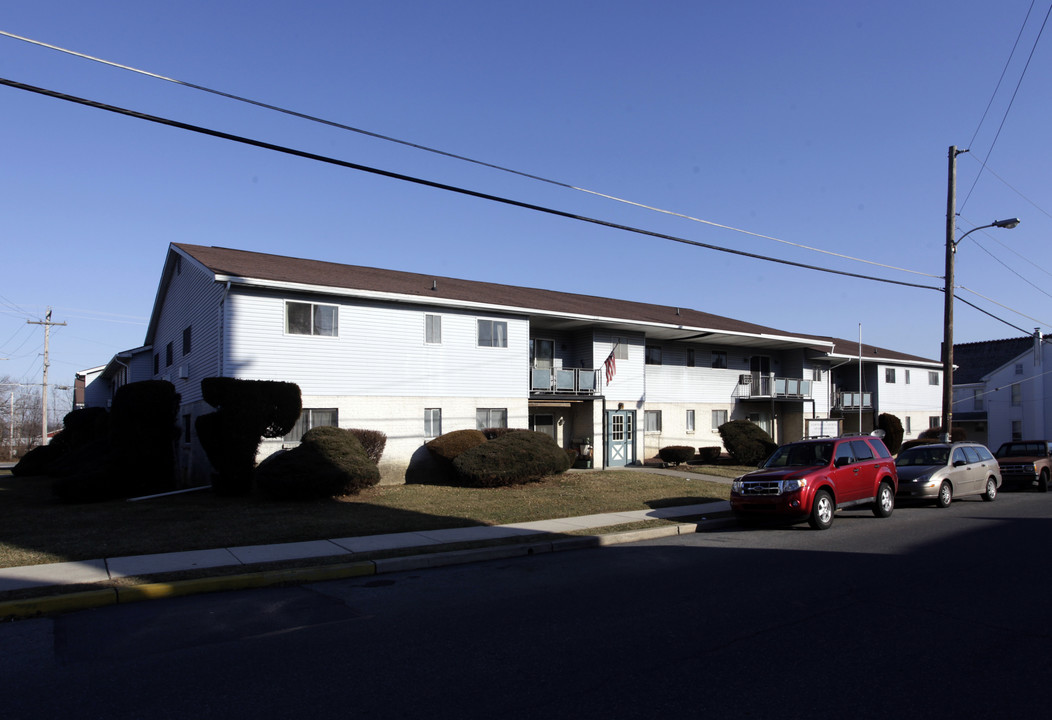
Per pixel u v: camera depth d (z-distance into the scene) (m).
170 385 19.36
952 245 22.61
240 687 5.42
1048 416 50.75
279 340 19.64
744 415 35.62
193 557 10.23
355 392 20.84
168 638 6.81
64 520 13.55
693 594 8.40
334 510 15.00
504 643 6.50
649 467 28.34
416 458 21.89
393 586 9.16
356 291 20.53
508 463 19.50
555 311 25.16
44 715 4.91
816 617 7.29
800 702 5.02
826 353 37.38
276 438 19.00
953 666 5.77
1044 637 6.56
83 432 27.56
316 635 6.86
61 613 7.84
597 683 5.42
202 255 21.48
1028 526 13.97
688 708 4.91
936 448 19.25
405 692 5.27
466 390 23.22
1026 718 4.73
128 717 4.86
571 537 12.44
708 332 29.94
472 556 10.98
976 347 59.75
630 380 29.38
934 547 11.55
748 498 14.10
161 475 18.75
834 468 14.55
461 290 25.41
